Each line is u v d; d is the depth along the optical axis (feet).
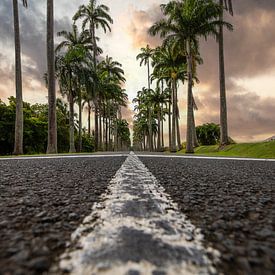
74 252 2.41
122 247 2.52
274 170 13.37
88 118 176.55
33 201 5.20
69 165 16.61
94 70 112.78
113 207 4.52
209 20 69.46
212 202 5.16
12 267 2.09
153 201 5.12
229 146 62.39
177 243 2.68
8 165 17.12
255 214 4.15
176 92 119.14
